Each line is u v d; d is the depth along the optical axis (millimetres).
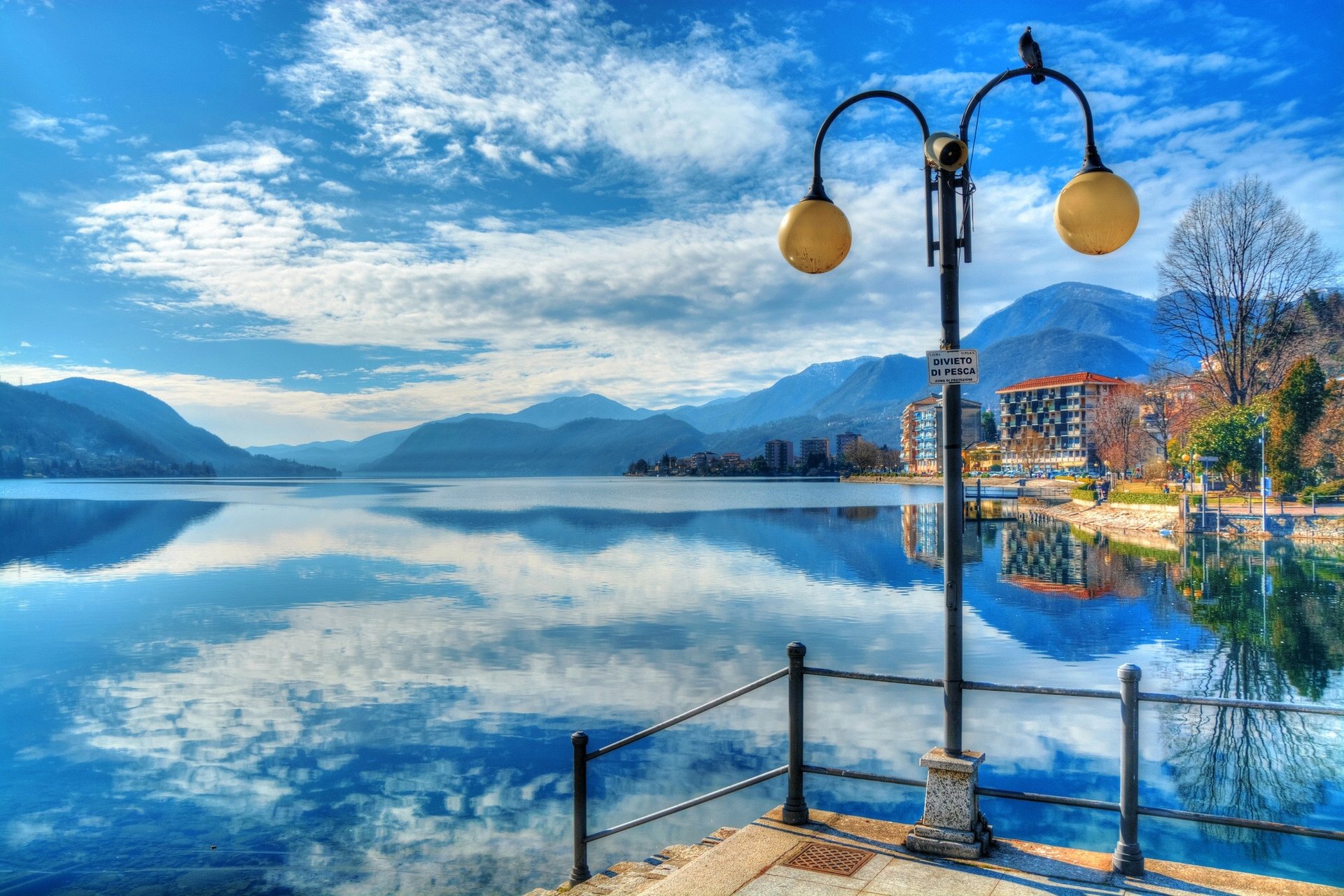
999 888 5562
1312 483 60094
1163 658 22484
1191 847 11617
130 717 18203
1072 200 5465
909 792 13398
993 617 28109
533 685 20125
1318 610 29266
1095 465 168625
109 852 11953
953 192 6199
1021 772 14188
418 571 42656
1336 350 67875
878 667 21453
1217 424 64438
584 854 8688
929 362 6230
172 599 34375
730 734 16203
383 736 16609
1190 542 52812
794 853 6211
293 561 48156
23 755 15898
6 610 32250
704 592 34156
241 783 14391
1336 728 16469
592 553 50281
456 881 10977
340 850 11852
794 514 86375
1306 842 11703
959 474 6246
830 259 6137
